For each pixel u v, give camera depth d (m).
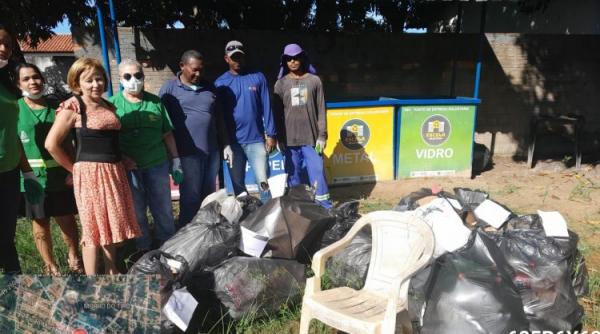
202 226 3.43
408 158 6.63
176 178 3.99
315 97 4.93
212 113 4.25
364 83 7.71
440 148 6.69
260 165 4.79
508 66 8.02
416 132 6.56
